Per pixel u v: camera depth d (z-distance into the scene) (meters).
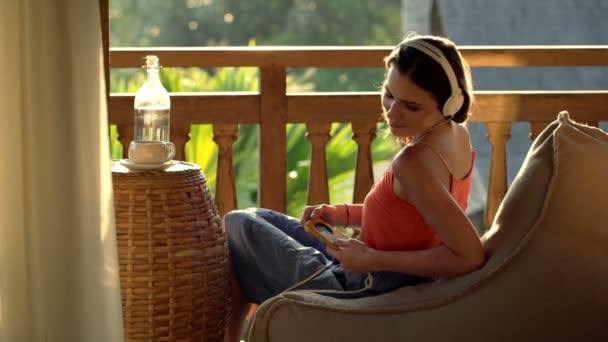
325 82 16.17
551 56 3.94
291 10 17.56
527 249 2.44
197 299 2.99
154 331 2.94
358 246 2.60
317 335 2.59
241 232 3.06
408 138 2.73
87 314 2.45
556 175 2.45
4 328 2.48
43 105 2.38
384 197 2.60
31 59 2.37
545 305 2.43
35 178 2.40
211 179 4.98
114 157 4.75
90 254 2.43
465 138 2.65
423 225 2.59
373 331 2.54
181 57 3.78
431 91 2.50
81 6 2.35
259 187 3.92
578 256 2.42
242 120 3.86
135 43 17.52
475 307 2.46
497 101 3.92
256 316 2.66
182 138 3.84
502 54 3.93
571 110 3.95
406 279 2.66
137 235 2.89
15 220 2.47
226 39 17.59
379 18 17.47
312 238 3.08
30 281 2.47
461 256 2.46
